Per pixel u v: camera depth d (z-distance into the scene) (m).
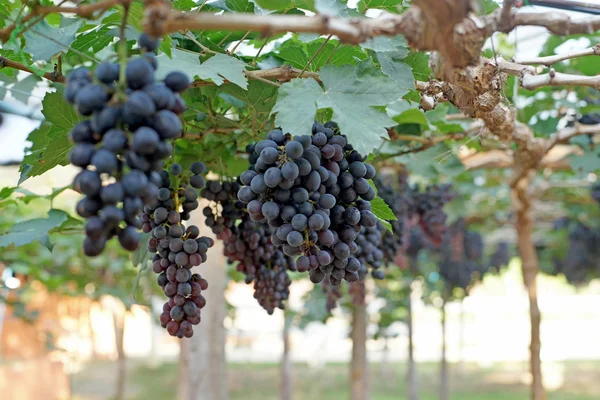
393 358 16.48
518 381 13.01
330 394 11.58
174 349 17.97
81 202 1.06
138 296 6.06
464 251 6.61
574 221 6.79
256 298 2.25
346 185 1.63
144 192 1.09
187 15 1.09
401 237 3.25
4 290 4.57
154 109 1.09
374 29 1.25
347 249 1.59
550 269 8.79
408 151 2.99
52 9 1.29
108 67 1.12
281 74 1.82
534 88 1.95
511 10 1.34
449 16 1.22
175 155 2.36
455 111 3.32
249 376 13.33
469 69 1.82
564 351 17.70
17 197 2.79
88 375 13.23
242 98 1.97
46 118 1.85
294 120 1.54
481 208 6.42
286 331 7.34
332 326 16.22
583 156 3.69
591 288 24.61
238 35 2.09
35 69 1.74
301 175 1.54
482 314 21.44
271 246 2.21
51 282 5.62
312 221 1.51
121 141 1.06
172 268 1.79
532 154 3.25
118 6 1.70
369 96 1.63
